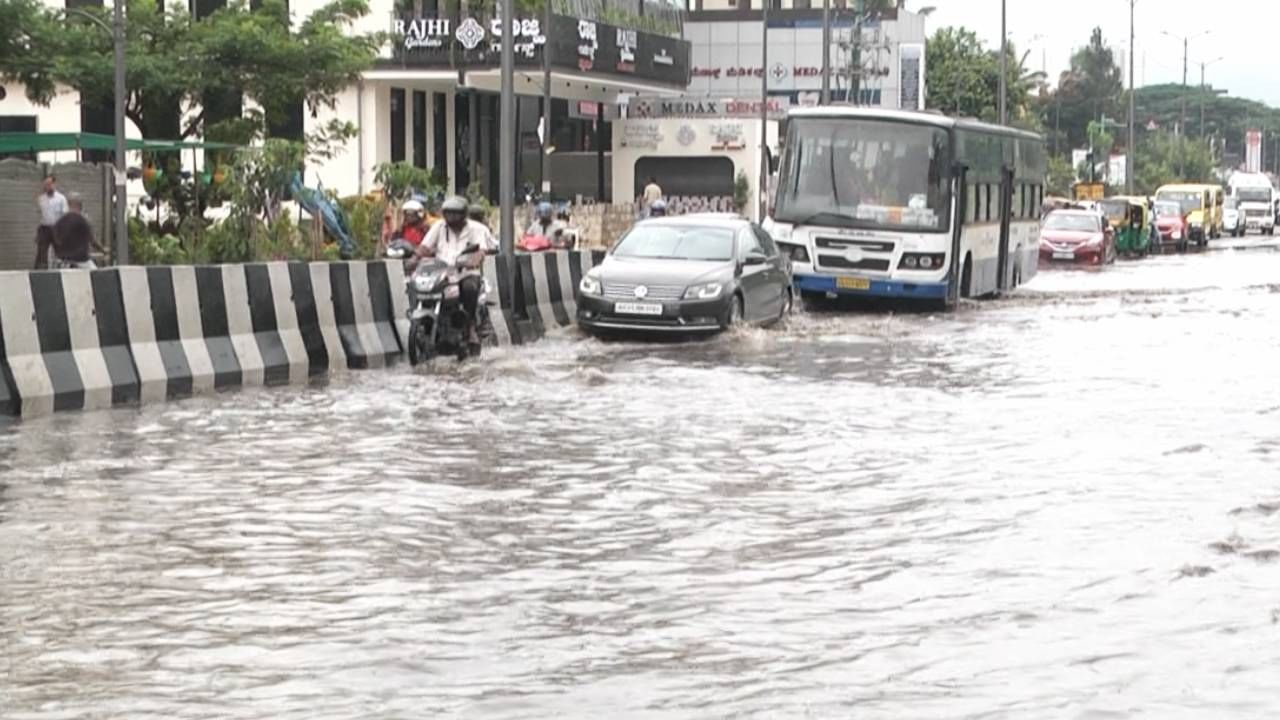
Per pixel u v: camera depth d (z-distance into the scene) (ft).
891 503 37.50
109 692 23.06
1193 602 28.17
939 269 101.19
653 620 27.14
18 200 93.04
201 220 101.91
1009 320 95.30
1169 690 23.04
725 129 225.76
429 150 185.26
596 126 226.17
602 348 76.23
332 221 100.12
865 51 293.64
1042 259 178.70
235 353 61.67
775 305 90.63
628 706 22.40
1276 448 45.39
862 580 30.01
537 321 84.38
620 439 47.26
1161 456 44.04
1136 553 32.07
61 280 54.34
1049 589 29.19
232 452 44.50
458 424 50.16
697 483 40.11
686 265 82.69
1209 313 100.17
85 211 95.20
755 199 226.79
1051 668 24.18
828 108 103.76
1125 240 212.23
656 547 32.89
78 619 27.20
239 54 119.55
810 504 37.40
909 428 49.70
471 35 168.45
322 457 43.70
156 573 30.45
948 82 375.04
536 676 23.89
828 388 60.03
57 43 114.93
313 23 125.80
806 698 22.74
